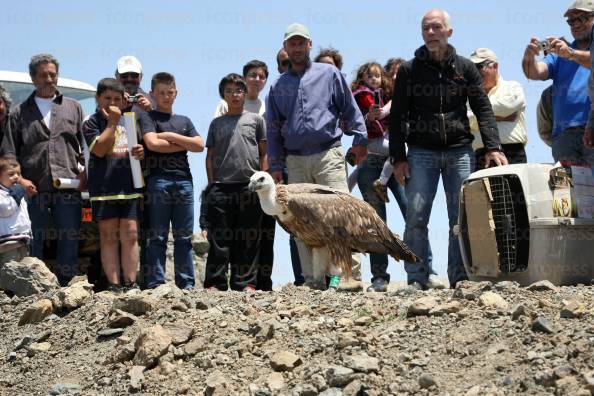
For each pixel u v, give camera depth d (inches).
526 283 365.7
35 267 408.8
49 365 329.4
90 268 489.1
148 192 431.8
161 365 301.7
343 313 325.4
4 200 419.8
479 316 295.4
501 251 372.5
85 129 438.9
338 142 430.6
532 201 361.7
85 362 323.6
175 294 370.6
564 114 395.2
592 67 350.0
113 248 432.1
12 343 357.1
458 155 407.2
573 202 366.0
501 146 433.4
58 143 447.2
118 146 433.7
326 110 426.6
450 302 307.9
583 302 303.0
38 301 380.2
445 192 410.9
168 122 438.0
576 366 245.8
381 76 474.6
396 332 295.7
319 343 294.4
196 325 327.9
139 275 466.3
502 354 265.1
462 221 384.5
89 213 473.7
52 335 354.0
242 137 442.3
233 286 440.8
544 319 275.3
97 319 357.4
